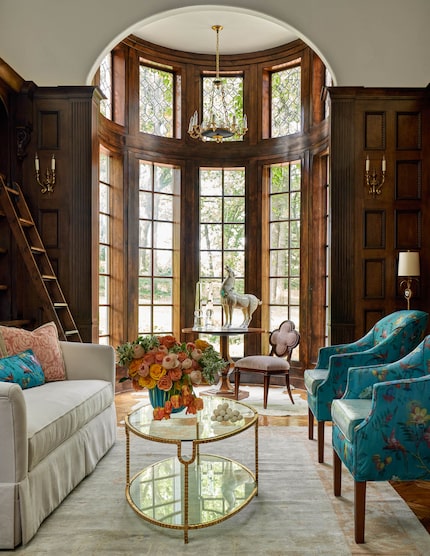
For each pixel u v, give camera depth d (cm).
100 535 237
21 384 312
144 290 634
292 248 634
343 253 495
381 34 504
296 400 539
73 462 289
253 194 653
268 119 662
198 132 562
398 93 493
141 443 380
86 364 370
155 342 278
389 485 305
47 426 255
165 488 280
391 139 496
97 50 504
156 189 648
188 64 657
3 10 502
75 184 491
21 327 471
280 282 648
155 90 648
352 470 237
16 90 480
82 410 304
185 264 654
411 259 459
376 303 493
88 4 504
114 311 607
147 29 599
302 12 507
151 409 294
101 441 343
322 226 605
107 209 607
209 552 221
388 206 495
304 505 271
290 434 408
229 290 557
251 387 622
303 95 615
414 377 280
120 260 604
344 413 254
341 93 495
